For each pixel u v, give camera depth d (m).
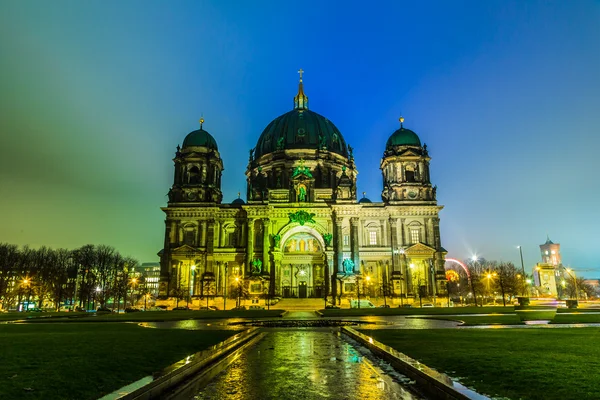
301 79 139.88
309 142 121.56
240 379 16.28
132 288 149.38
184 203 106.12
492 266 165.25
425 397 13.52
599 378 14.12
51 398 12.22
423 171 109.12
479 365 16.66
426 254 101.44
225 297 91.81
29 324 46.59
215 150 114.38
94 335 30.28
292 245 107.62
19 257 127.56
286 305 94.81
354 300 94.50
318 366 18.95
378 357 21.33
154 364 17.94
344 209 102.94
